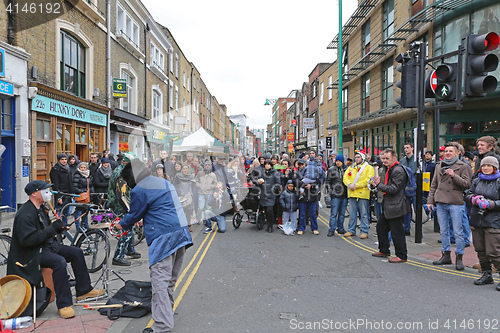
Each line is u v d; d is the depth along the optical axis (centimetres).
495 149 626
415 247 689
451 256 622
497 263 462
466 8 1198
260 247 699
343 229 852
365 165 775
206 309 398
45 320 372
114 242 714
